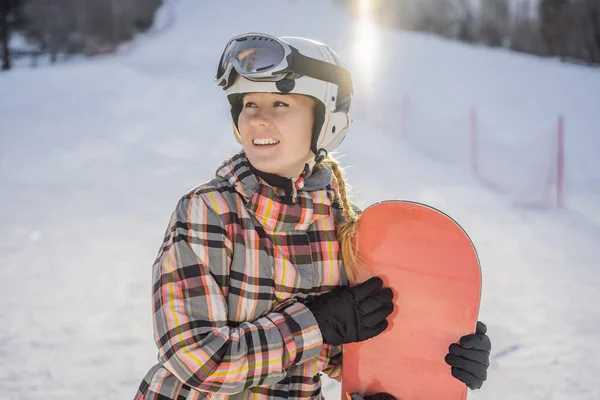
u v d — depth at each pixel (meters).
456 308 1.50
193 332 1.29
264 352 1.32
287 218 1.41
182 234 1.35
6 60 34.22
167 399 1.38
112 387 3.39
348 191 1.70
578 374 3.63
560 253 6.39
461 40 48.00
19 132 14.36
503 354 3.91
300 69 1.40
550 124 17.78
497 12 45.66
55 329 4.14
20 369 3.57
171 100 18.94
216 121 16.05
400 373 1.53
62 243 6.26
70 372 3.54
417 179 10.16
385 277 1.54
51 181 9.66
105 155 11.88
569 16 40.62
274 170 1.43
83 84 21.08
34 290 4.89
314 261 1.47
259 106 1.45
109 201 8.31
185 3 52.28
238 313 1.37
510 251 6.39
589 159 13.51
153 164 11.16
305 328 1.37
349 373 1.57
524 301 4.88
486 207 8.51
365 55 31.16
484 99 21.53
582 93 23.11
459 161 11.70
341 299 1.43
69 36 47.41
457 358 1.47
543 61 31.45
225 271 1.36
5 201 8.24
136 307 4.55
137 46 41.84
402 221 1.54
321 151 1.50
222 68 1.46
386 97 21.12
